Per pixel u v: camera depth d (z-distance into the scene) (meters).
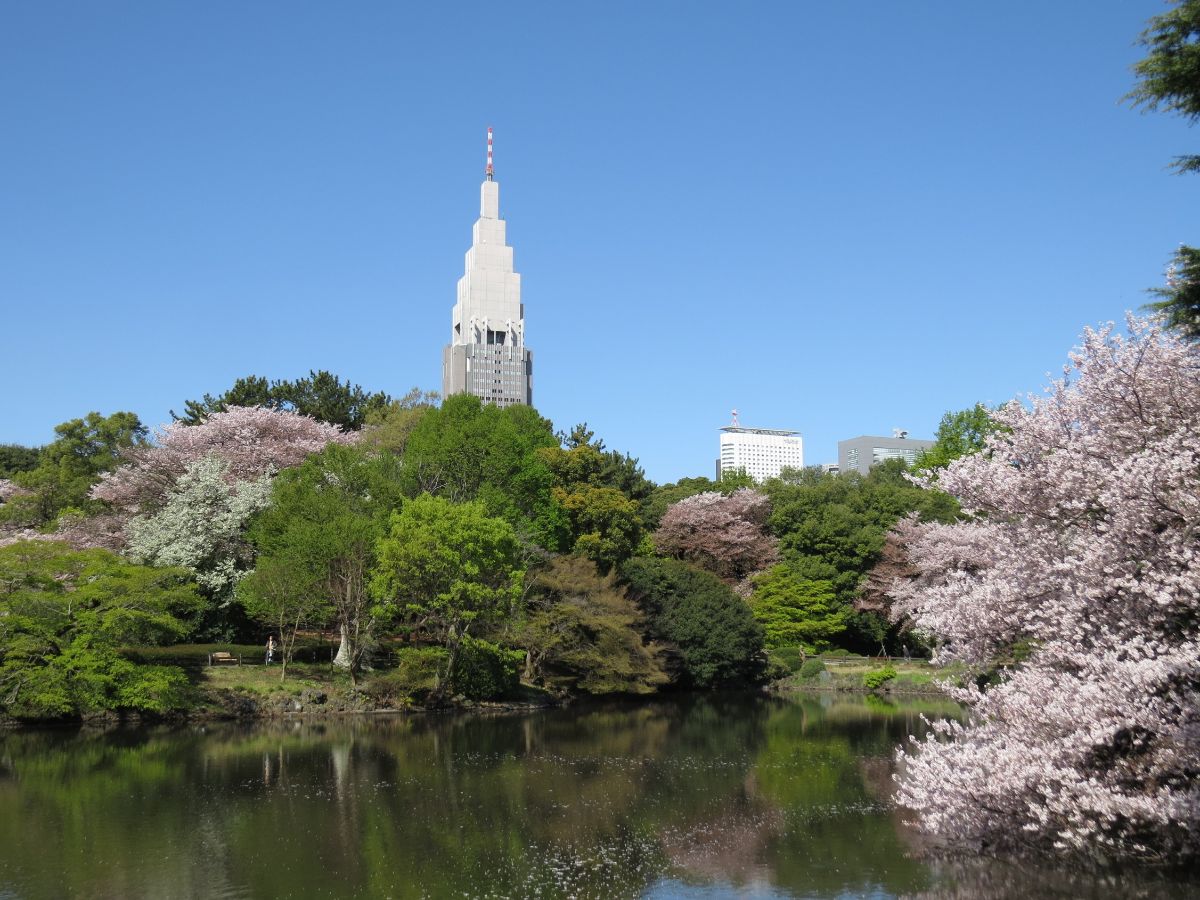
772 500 75.00
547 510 51.94
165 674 35.69
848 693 53.88
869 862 16.83
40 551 35.09
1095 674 13.91
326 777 25.52
